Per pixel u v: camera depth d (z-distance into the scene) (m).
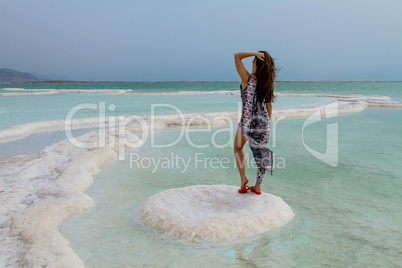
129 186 4.52
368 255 2.65
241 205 3.49
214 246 2.81
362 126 10.64
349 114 14.43
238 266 2.50
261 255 2.66
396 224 3.24
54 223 3.23
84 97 25.48
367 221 3.32
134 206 3.77
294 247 2.79
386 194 4.14
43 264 2.39
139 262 2.56
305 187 4.45
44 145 7.35
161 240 2.93
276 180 4.78
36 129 9.67
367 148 7.05
